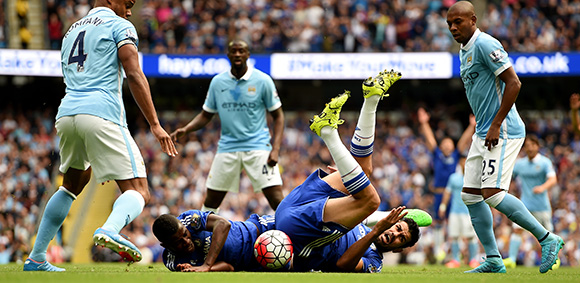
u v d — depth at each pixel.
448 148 22.17
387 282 7.29
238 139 15.04
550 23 38.94
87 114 8.93
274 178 15.03
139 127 41.19
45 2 39.12
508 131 10.61
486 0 42.09
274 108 15.28
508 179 10.62
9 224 28.39
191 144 37.25
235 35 39.16
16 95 40.41
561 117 41.91
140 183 9.24
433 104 42.94
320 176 10.12
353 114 43.19
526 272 11.68
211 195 15.34
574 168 35.25
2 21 36.88
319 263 10.10
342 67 36.19
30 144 36.38
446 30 39.12
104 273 8.86
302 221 9.75
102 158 9.04
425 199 31.78
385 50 39.03
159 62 36.00
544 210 18.88
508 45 38.22
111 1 9.98
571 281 7.94
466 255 24.98
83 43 9.41
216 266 9.38
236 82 15.07
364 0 40.19
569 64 34.84
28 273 8.75
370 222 12.24
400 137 39.19
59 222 9.98
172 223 9.07
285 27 39.59
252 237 9.93
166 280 7.19
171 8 40.19
